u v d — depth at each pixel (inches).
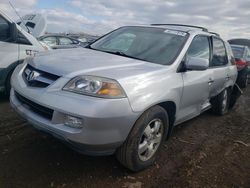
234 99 275.1
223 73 220.5
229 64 242.2
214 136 203.0
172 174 142.0
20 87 135.0
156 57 160.2
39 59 143.0
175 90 148.3
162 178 137.4
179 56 160.7
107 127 116.2
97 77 121.0
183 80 157.1
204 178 142.0
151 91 131.8
